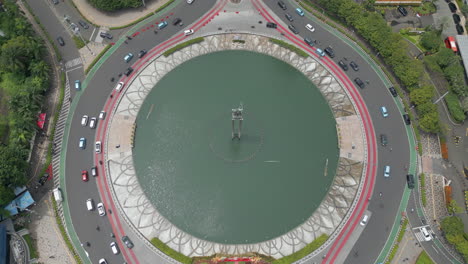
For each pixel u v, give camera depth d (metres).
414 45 162.25
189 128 145.75
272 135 145.25
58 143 139.88
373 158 139.25
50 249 124.00
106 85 150.50
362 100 149.12
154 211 130.75
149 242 125.62
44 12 164.50
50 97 148.12
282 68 157.12
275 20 165.12
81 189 132.88
